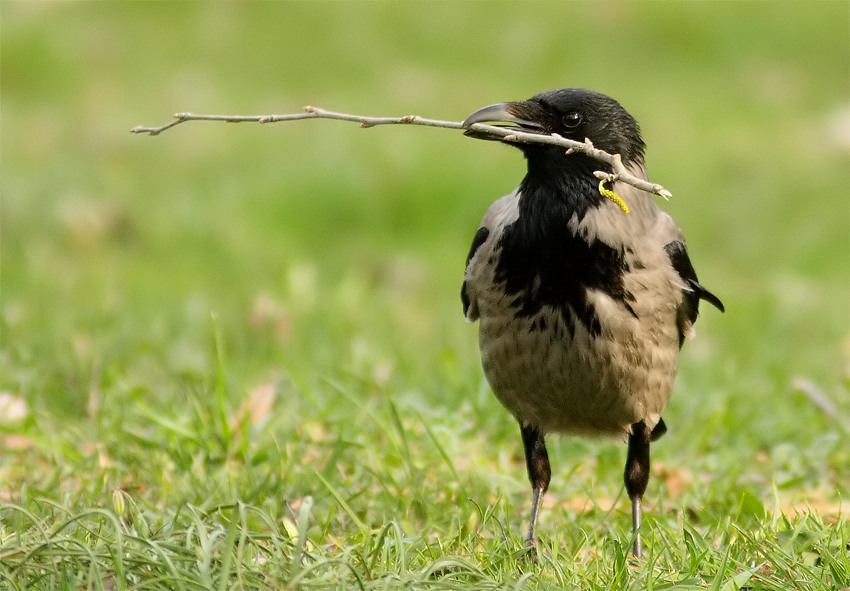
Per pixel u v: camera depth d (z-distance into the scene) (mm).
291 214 19781
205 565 5676
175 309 13398
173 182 20469
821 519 7688
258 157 21609
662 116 24469
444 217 20219
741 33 28250
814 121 24625
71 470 8414
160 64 25984
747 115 24859
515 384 8336
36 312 12875
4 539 6352
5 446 8898
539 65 26547
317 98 24391
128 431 8992
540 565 6836
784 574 6520
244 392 9805
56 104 23953
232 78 25469
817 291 17453
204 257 17703
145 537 6355
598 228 7945
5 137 21984
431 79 25562
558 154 8070
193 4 29000
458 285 17109
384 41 27469
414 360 11828
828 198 21250
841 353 13344
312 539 7352
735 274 18750
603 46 27609
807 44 28203
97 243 17734
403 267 17547
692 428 10000
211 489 8062
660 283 8102
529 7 29062
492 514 7828
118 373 10508
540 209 8031
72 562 5859
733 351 13453
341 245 19219
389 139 22266
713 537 7500
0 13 27609
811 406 10523
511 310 8117
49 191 18578
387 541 6496
